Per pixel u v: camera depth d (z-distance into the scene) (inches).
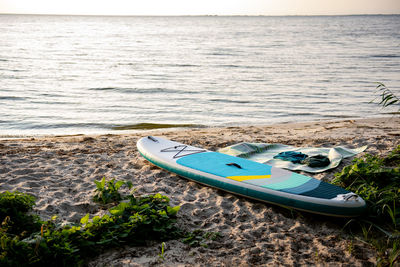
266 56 1375.5
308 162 254.2
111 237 148.8
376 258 143.3
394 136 339.3
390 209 163.3
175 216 177.9
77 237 143.1
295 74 935.7
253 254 147.3
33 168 241.4
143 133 402.6
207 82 814.5
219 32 3393.2
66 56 1291.8
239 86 765.9
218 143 327.6
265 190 191.0
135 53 1453.0
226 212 187.2
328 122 472.7
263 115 529.0
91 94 668.1
